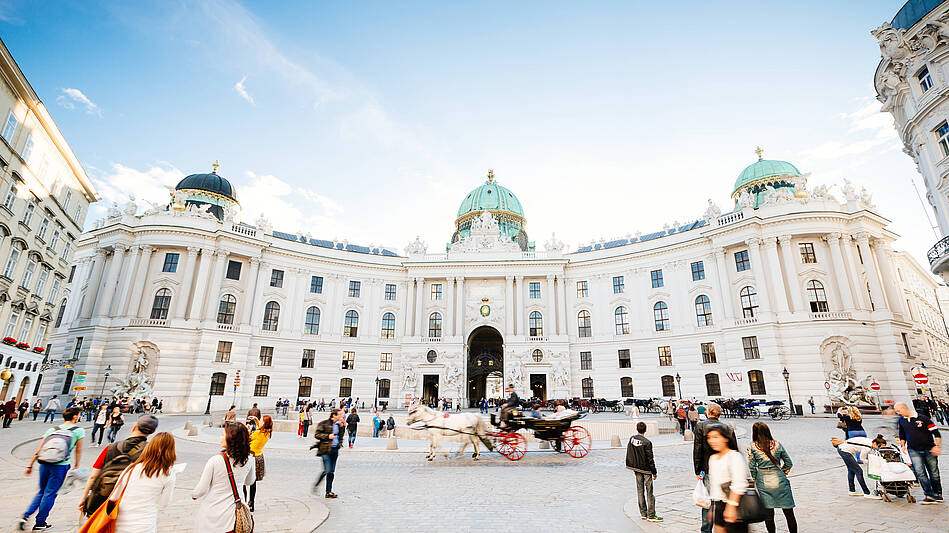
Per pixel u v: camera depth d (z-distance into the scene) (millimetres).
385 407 53875
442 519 10195
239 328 52438
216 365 49688
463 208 75562
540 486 13820
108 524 5762
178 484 14055
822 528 9086
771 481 7727
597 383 56781
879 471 11016
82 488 12742
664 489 13250
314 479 15297
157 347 47625
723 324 49719
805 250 48031
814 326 44250
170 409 46562
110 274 50281
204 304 51000
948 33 28062
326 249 61781
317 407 55062
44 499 8812
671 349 53438
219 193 60594
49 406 31406
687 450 22109
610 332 57781
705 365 50656
